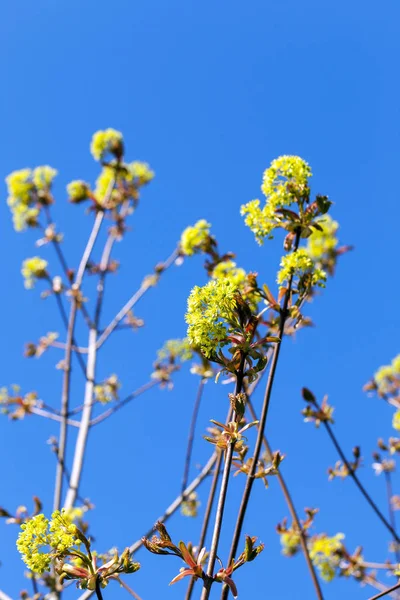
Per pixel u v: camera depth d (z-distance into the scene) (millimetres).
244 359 1438
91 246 3090
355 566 2164
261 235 1652
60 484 2365
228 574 1376
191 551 1534
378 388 2643
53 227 3051
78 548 1423
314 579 1776
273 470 1464
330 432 1976
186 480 2207
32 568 1410
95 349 2934
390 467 2371
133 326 2982
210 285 1451
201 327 1431
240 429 1437
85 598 1962
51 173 3154
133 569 1413
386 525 1945
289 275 1590
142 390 2762
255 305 1629
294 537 2092
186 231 1980
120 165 3088
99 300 3043
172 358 2799
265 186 1660
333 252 2184
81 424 2689
